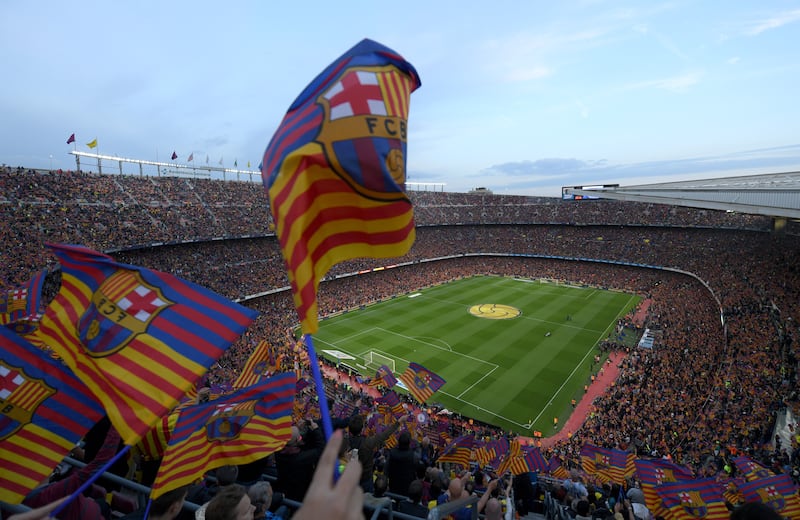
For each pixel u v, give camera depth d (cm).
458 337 5206
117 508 637
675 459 2498
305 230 448
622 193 6041
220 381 3453
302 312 415
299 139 449
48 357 568
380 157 457
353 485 156
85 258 567
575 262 8931
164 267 5784
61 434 543
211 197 7181
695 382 3478
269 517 565
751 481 1123
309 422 1203
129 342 522
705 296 6134
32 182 5269
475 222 10906
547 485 1825
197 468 654
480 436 3067
